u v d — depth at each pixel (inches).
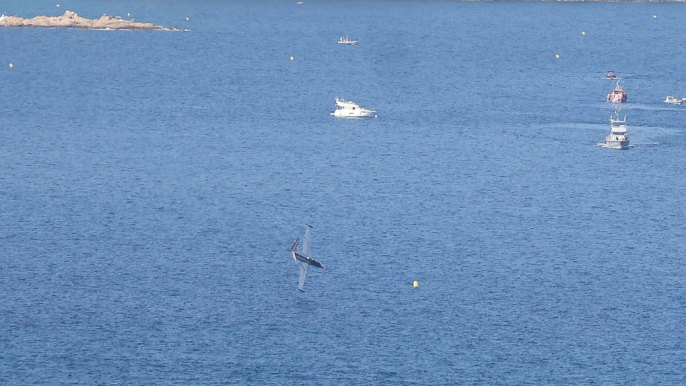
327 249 5526.6
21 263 5251.0
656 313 4751.5
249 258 5364.2
